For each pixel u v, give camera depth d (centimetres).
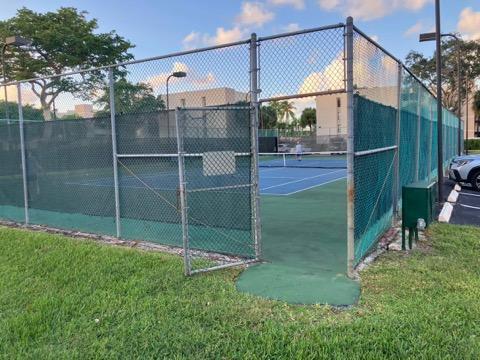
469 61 4553
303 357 290
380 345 300
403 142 752
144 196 639
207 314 362
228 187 504
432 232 648
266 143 3372
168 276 464
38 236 674
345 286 421
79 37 2592
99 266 507
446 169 1708
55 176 754
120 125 646
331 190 1258
